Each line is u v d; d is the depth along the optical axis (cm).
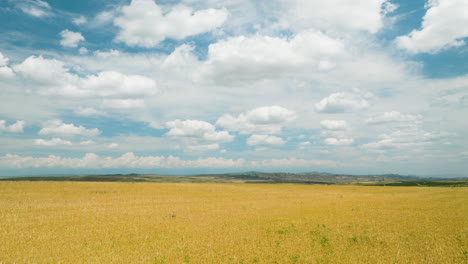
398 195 7525
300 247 1914
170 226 2688
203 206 4388
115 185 8406
